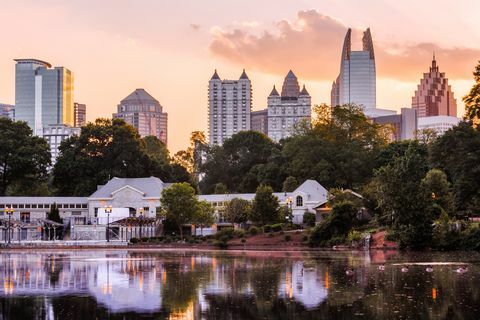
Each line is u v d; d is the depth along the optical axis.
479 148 114.19
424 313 50.31
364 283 66.00
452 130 118.31
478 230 110.12
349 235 123.81
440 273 73.50
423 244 112.25
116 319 49.53
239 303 55.28
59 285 67.25
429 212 112.75
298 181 186.00
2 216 181.38
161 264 90.62
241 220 159.38
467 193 112.12
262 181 199.50
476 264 84.31
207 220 155.88
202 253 116.44
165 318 49.69
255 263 90.19
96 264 91.81
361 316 49.56
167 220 160.25
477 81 119.31
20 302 56.72
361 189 170.25
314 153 187.38
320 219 153.00
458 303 54.06
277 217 147.12
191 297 58.59
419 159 117.56
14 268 86.00
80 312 52.12
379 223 129.75
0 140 196.12
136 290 63.12
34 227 160.12
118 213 174.50
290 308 52.88
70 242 147.75
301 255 105.88
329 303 54.81
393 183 114.00
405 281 66.94
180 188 154.25
